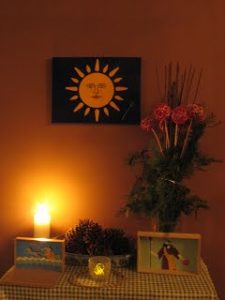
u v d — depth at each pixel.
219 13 2.17
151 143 1.97
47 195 2.26
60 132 2.24
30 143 2.25
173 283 1.75
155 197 1.88
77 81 2.20
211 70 2.17
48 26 2.22
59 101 2.21
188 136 1.92
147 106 2.20
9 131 2.26
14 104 2.25
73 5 2.22
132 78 2.18
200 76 2.18
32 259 1.88
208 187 2.19
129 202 1.95
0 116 2.25
